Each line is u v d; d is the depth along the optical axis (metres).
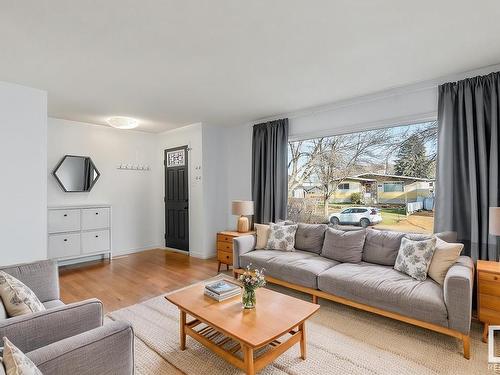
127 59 2.64
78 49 2.44
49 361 1.12
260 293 2.46
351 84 3.33
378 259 3.14
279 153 4.54
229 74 3.01
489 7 1.91
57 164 4.80
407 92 3.39
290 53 2.56
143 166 5.88
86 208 4.79
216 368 2.03
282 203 4.53
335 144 4.19
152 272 4.34
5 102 3.11
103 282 3.88
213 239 5.37
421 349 2.22
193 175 5.37
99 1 1.81
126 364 1.36
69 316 1.59
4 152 3.09
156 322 2.71
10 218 3.11
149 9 1.90
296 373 1.96
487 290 2.28
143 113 4.53
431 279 2.62
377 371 1.97
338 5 1.88
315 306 2.18
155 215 6.11
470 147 2.86
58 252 4.48
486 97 2.84
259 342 1.67
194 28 2.14
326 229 3.67
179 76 3.05
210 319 1.97
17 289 1.68
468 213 2.93
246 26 2.13
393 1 1.85
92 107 4.15
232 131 5.50
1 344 1.36
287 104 4.09
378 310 2.54
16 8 1.86
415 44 2.41
